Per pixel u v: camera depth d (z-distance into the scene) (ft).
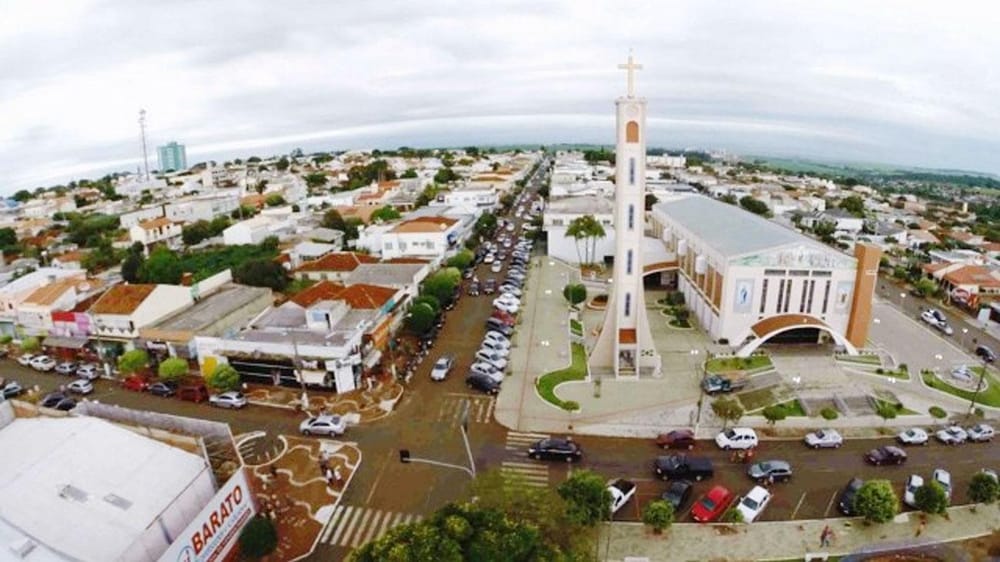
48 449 130.62
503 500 116.88
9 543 103.45
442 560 96.37
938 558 121.29
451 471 153.28
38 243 445.78
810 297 222.07
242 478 130.72
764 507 137.08
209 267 334.44
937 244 420.77
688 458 150.61
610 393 193.26
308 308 209.77
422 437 169.17
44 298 240.94
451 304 280.31
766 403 184.55
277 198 579.89
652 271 301.84
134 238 427.33
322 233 384.06
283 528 132.87
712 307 240.53
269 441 168.25
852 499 134.31
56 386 211.61
